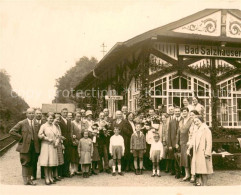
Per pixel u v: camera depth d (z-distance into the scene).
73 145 8.12
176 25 11.23
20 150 6.87
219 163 9.54
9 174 8.47
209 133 6.55
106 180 7.57
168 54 11.31
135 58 11.70
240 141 9.67
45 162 6.88
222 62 11.99
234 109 12.05
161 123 8.99
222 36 11.78
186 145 7.38
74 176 8.11
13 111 30.61
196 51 11.63
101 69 16.19
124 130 8.78
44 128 6.95
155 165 8.66
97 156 8.31
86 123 8.99
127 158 8.75
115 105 15.29
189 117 7.44
